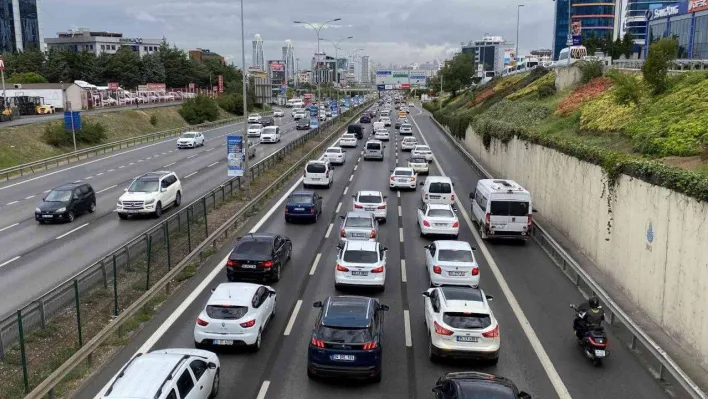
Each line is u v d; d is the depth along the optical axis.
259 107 137.50
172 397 10.23
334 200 35.91
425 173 46.84
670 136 24.61
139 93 110.31
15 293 18.64
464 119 67.50
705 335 14.22
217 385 12.71
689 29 63.19
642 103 32.25
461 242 20.94
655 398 12.88
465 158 56.56
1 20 164.88
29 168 46.66
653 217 17.55
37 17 177.62
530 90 64.81
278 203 34.69
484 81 133.25
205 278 20.77
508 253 25.00
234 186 37.16
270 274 19.97
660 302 16.92
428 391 13.08
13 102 75.06
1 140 53.06
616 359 14.88
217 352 14.94
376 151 54.84
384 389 13.14
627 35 76.38
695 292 14.81
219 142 70.00
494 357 14.14
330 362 12.98
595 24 152.75
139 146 65.44
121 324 15.34
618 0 152.00
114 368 13.78
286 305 18.28
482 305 14.56
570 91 52.12
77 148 61.84
